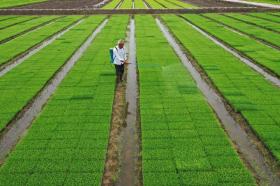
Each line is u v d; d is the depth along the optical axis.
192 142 14.29
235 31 41.53
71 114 17.12
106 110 17.56
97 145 14.13
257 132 15.09
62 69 25.61
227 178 11.94
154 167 12.63
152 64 26.02
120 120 16.78
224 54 29.06
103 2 82.94
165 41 34.56
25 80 22.67
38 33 40.62
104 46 32.56
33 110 18.23
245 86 20.92
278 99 18.70
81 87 21.03
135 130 15.75
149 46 32.31
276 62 26.39
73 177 12.10
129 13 58.44
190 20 50.59
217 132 15.12
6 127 16.30
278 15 54.47
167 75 23.31
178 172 12.34
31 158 13.27
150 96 19.41
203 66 25.31
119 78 21.78
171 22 48.62
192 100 18.75
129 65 26.44
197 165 12.69
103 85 21.36
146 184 11.72
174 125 15.81
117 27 43.69
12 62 28.08
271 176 12.29
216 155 13.34
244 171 12.31
